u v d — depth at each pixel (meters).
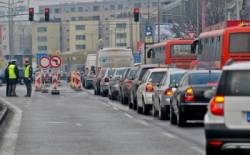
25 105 66.56
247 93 23.38
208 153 23.73
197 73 41.34
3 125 43.94
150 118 49.81
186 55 82.19
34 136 36.75
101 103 71.69
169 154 28.73
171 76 47.72
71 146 32.00
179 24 170.62
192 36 132.12
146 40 138.50
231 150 24.08
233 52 58.19
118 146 31.86
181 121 41.34
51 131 39.62
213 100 23.69
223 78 23.69
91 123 45.22
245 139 23.19
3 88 121.75
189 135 36.78
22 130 40.34
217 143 23.44
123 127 42.03
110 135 37.03
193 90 40.31
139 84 57.53
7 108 59.25
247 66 23.66
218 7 147.88
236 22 62.72
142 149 30.61
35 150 30.61
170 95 46.09
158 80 53.62
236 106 23.34
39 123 45.41
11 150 30.67
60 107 63.72
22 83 143.88
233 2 142.75
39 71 104.12
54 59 95.81
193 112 40.28
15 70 85.12
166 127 41.78
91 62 135.50
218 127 23.36
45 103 70.56
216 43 60.81
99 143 33.19
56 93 94.75
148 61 100.88
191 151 29.64
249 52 58.06
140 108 55.81
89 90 113.50
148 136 36.34
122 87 69.25
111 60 101.06
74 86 111.06
